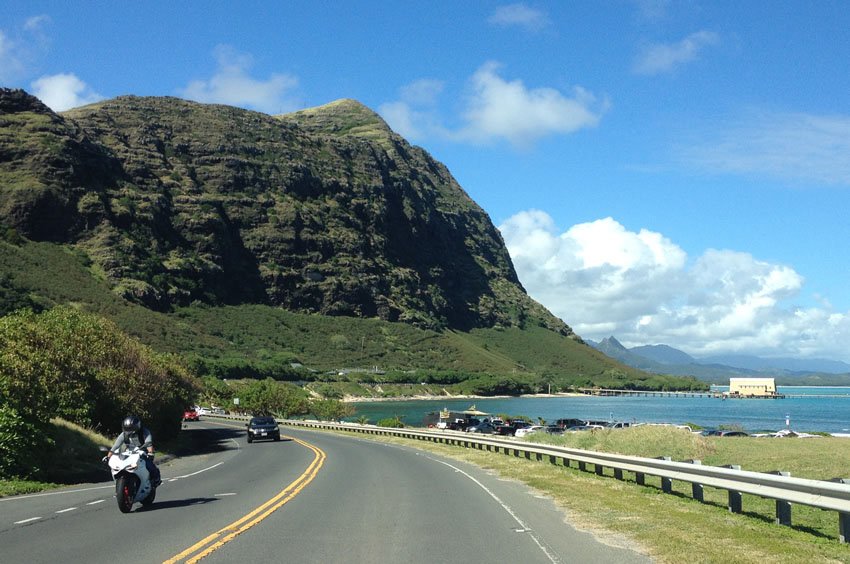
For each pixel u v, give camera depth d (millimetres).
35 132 183750
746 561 8922
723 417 118562
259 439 44406
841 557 9164
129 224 188000
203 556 9352
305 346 193625
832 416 125000
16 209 162625
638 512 13234
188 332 163125
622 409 154375
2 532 11234
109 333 34438
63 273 151000
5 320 28250
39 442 20781
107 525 11922
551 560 9258
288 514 13258
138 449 13695
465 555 9555
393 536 10961
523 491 17234
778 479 11352
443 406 151500
